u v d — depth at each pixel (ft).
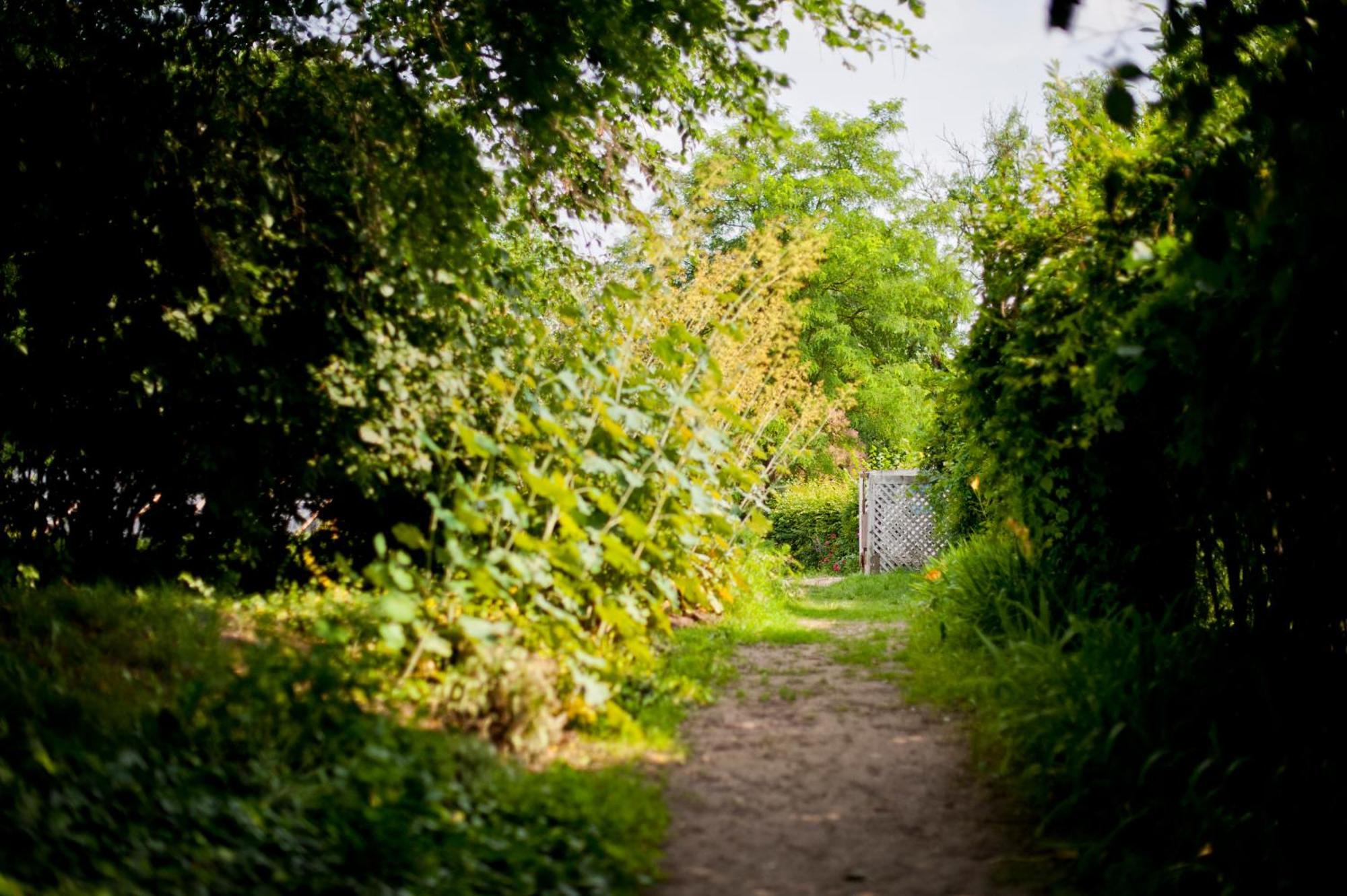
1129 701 14.39
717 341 25.32
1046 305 19.02
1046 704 14.87
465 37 21.09
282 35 20.18
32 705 12.02
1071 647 18.48
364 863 9.57
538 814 11.26
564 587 15.80
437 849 10.02
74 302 20.07
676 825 11.93
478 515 15.16
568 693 14.82
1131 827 12.28
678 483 19.71
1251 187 12.03
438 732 12.84
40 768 10.39
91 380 20.26
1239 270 12.53
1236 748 14.25
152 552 21.88
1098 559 20.21
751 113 22.07
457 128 20.90
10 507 20.89
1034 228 20.33
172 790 10.37
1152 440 18.95
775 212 67.67
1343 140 11.00
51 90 19.42
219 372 19.57
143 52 19.44
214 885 8.93
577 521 17.40
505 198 22.99
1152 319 14.76
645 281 22.16
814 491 57.77
